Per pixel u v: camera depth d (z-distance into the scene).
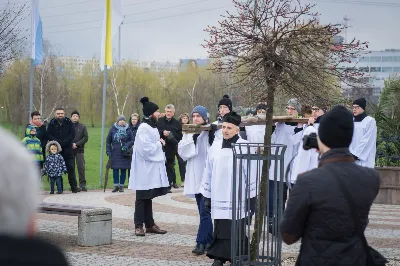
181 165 19.17
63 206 9.95
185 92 59.22
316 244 3.70
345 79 7.07
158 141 10.66
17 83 35.19
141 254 9.03
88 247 9.50
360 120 11.88
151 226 10.88
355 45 7.01
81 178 18.00
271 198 10.11
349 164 3.83
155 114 10.55
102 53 19.28
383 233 11.61
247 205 6.95
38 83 51.91
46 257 1.33
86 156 35.03
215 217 7.68
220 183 7.65
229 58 7.10
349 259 3.65
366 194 3.73
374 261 3.72
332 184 3.71
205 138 9.26
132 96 59.88
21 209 1.38
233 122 7.66
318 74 7.00
